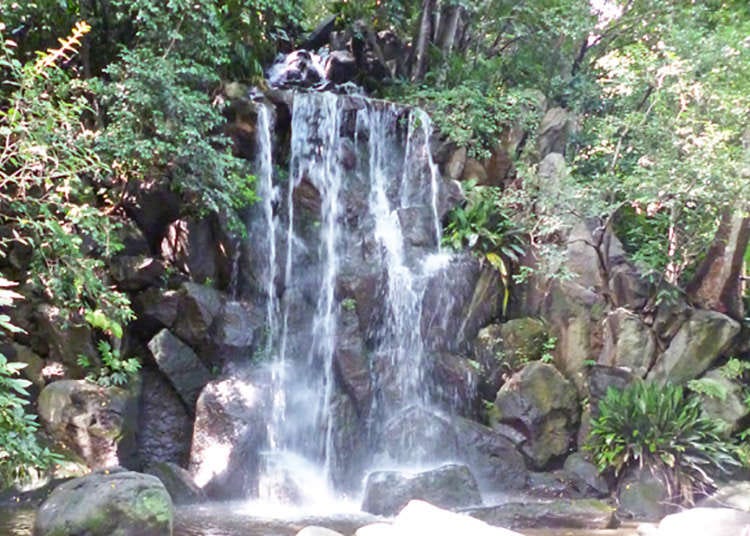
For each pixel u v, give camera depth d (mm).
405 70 17797
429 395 12562
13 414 5738
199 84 12539
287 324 12766
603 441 11414
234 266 12625
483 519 9156
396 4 17469
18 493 9031
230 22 13930
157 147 10609
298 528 8672
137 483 7305
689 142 12352
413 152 14688
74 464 9562
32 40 12086
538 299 13469
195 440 10570
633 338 12477
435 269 13242
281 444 11234
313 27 19016
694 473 10961
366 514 9719
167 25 11383
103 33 12539
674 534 7887
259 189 13227
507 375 12906
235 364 11523
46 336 10695
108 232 9828
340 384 12016
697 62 12297
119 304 9945
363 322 12617
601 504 9625
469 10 17312
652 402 11227
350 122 14438
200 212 11820
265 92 13961
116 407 10133
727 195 11562
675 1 16828
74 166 8938
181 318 11336
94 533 6918
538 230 13562
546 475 11516
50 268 9344
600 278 13164
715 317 12570
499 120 15031
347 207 13883
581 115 16625
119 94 10750
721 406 12000
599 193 12680
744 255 12945
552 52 18016
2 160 8500
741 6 16031
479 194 14172
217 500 10125
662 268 13344
